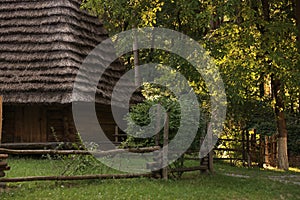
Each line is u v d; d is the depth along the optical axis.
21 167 14.14
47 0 18.97
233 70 17.91
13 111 18.33
